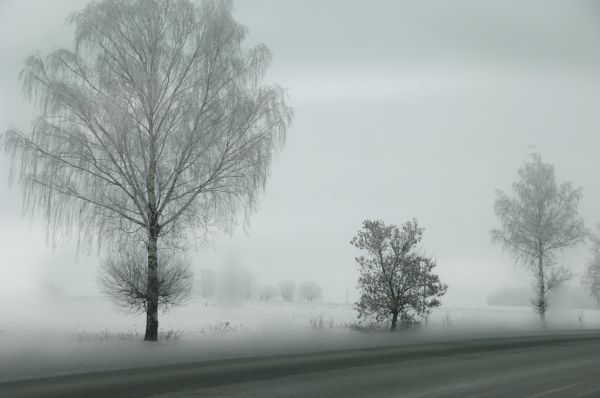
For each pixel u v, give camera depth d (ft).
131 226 60.64
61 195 57.26
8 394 27.32
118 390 28.58
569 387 31.58
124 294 59.93
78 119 57.21
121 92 58.08
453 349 52.37
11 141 55.47
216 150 60.70
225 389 29.32
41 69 57.47
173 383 30.83
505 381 33.60
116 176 59.31
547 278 121.49
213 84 61.11
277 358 42.96
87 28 58.95
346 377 34.09
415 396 28.12
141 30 59.98
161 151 59.47
